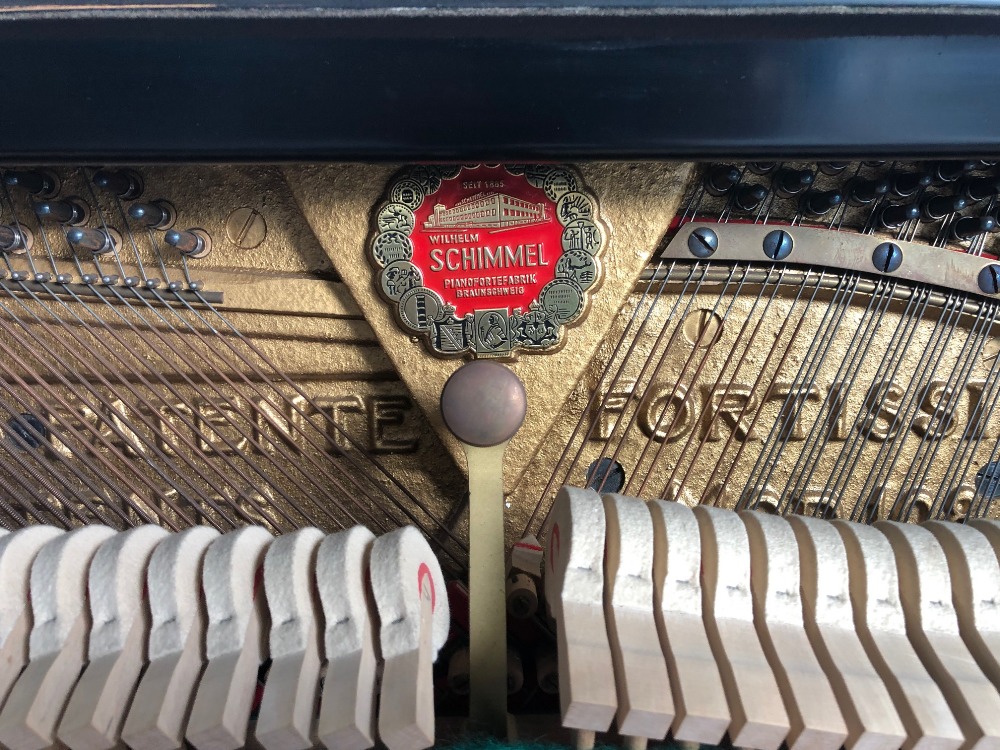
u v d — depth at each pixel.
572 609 0.72
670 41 0.72
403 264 1.01
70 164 0.81
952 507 1.19
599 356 1.13
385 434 1.15
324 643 0.73
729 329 1.13
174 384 1.13
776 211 1.09
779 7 0.70
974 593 0.76
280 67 0.73
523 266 1.02
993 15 0.70
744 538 0.77
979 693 0.69
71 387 1.08
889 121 0.77
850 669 0.71
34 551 0.78
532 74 0.74
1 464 1.09
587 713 0.65
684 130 0.78
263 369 1.13
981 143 0.78
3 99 0.74
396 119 0.77
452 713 1.06
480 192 1.00
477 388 0.85
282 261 1.10
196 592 0.76
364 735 0.65
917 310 1.12
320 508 1.14
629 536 0.75
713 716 0.64
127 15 0.69
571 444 1.15
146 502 1.15
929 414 1.17
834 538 0.79
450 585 1.06
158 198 1.08
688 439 1.15
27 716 0.66
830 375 1.15
